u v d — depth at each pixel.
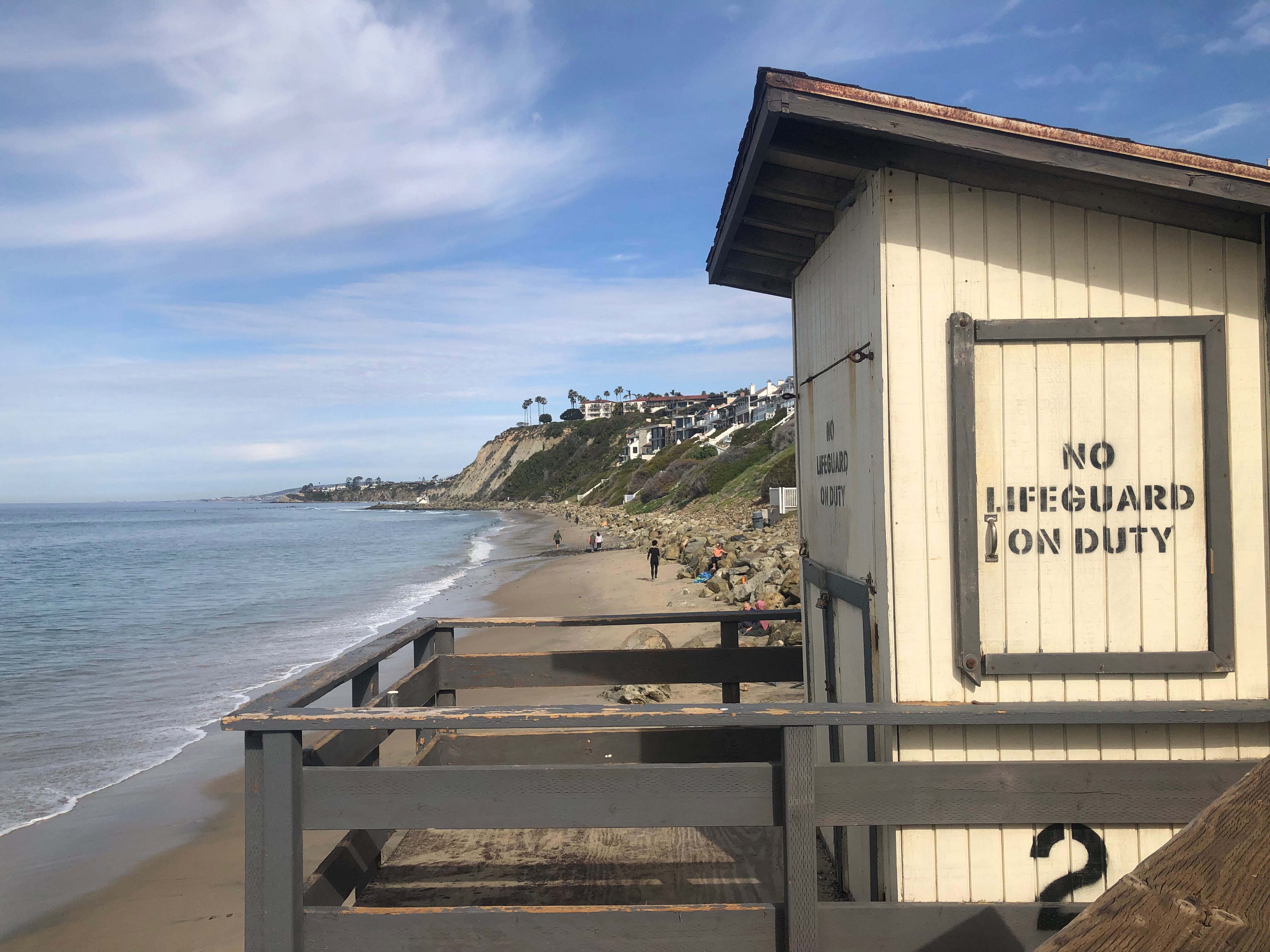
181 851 7.45
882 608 2.87
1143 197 2.74
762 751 4.10
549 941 2.45
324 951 2.46
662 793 2.47
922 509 2.79
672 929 2.46
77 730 11.35
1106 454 2.77
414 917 2.45
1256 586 2.73
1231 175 2.55
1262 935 1.08
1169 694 2.74
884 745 2.87
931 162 2.78
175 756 10.10
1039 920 2.46
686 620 4.43
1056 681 2.76
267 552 54.19
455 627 4.41
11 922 6.22
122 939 5.99
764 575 18.00
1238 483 2.75
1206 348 2.75
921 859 2.73
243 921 6.22
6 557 51.88
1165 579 2.76
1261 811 1.31
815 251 4.07
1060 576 2.76
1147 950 1.13
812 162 3.14
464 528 85.81
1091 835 2.71
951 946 2.46
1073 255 2.79
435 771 2.47
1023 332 2.76
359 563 43.12
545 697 10.77
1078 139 2.55
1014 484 2.78
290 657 16.47
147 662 16.36
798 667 4.45
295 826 2.45
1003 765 2.49
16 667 16.08
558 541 47.56
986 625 2.77
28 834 7.83
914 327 2.81
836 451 3.60
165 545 64.00
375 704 3.29
